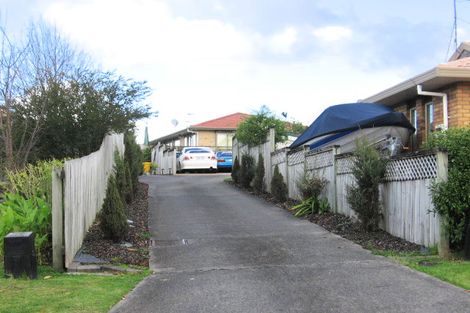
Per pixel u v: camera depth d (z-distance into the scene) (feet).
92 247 29.30
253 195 55.36
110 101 45.62
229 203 49.57
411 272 23.76
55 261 25.17
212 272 25.00
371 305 19.04
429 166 27.66
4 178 40.01
